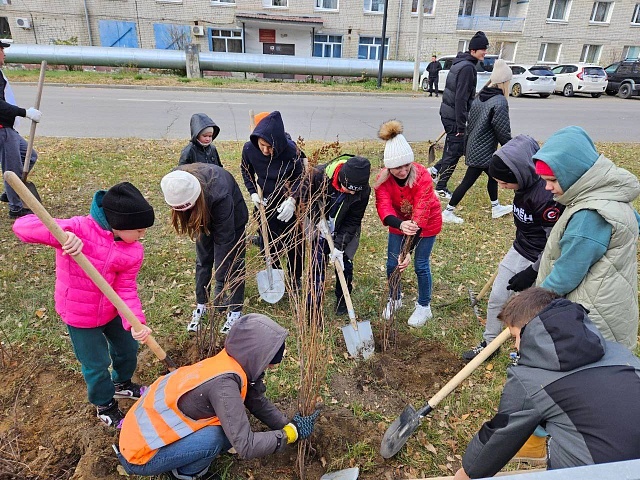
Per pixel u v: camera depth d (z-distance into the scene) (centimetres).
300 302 281
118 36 2472
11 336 339
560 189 218
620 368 152
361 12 2605
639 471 104
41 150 781
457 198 577
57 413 278
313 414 243
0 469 236
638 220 223
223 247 314
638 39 2884
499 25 2728
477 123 532
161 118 1123
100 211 219
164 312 380
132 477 238
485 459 173
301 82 2053
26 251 456
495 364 332
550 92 1978
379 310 397
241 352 212
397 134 315
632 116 1475
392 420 286
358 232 363
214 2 2503
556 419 152
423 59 2727
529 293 182
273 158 368
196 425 213
